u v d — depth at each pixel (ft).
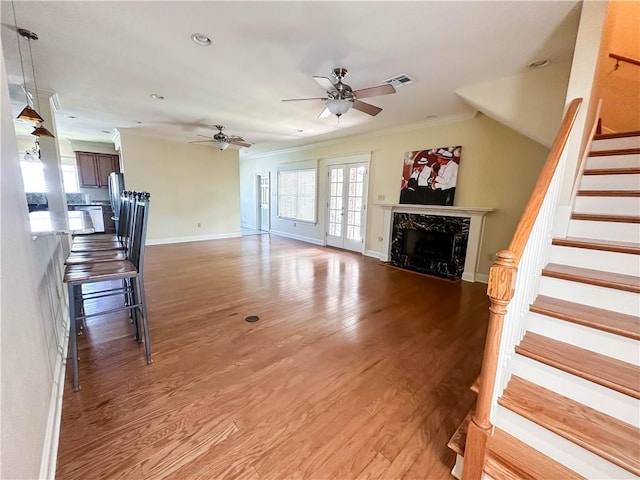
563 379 4.34
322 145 22.08
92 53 8.30
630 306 4.81
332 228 22.07
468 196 14.06
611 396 3.98
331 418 5.25
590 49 6.26
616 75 11.20
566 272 5.51
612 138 8.23
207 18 6.59
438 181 14.90
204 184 23.62
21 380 3.35
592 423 3.88
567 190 6.63
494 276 3.55
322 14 6.35
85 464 4.21
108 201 26.32
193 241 23.21
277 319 9.29
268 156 28.14
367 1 5.90
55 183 11.87
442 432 4.99
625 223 6.20
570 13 6.30
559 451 3.88
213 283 12.79
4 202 3.37
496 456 3.97
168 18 6.61
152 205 21.12
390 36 7.19
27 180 23.22
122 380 6.12
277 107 13.16
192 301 10.66
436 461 4.46
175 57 8.49
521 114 9.40
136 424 4.97
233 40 7.50
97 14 6.49
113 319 9.04
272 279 13.58
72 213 12.03
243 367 6.71
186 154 22.35
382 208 18.08
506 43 7.46
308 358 7.15
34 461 3.57
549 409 4.09
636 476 3.34
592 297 5.16
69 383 5.98
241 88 10.89
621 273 5.53
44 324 5.27
